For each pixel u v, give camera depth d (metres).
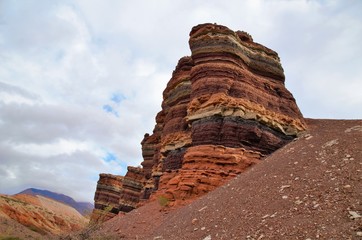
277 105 29.53
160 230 17.73
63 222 88.50
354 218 9.33
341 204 10.40
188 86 36.41
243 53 29.55
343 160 14.15
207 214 15.48
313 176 13.64
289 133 28.56
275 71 31.83
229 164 23.56
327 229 9.28
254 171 19.48
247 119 25.72
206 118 26.23
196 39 29.62
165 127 37.44
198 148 25.02
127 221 23.56
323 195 11.53
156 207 24.77
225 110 25.66
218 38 28.59
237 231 11.75
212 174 23.14
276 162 18.88
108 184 73.94
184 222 16.38
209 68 27.86
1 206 70.44
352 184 11.52
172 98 38.25
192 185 22.92
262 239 10.19
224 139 24.83
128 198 59.59
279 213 11.57
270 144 26.53
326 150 16.55
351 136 17.56
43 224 77.62
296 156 17.94
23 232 53.03
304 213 10.77
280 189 13.74
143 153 52.81
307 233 9.47
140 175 61.06
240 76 27.70
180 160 32.19
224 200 16.30
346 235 8.69
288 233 9.87
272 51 32.50
